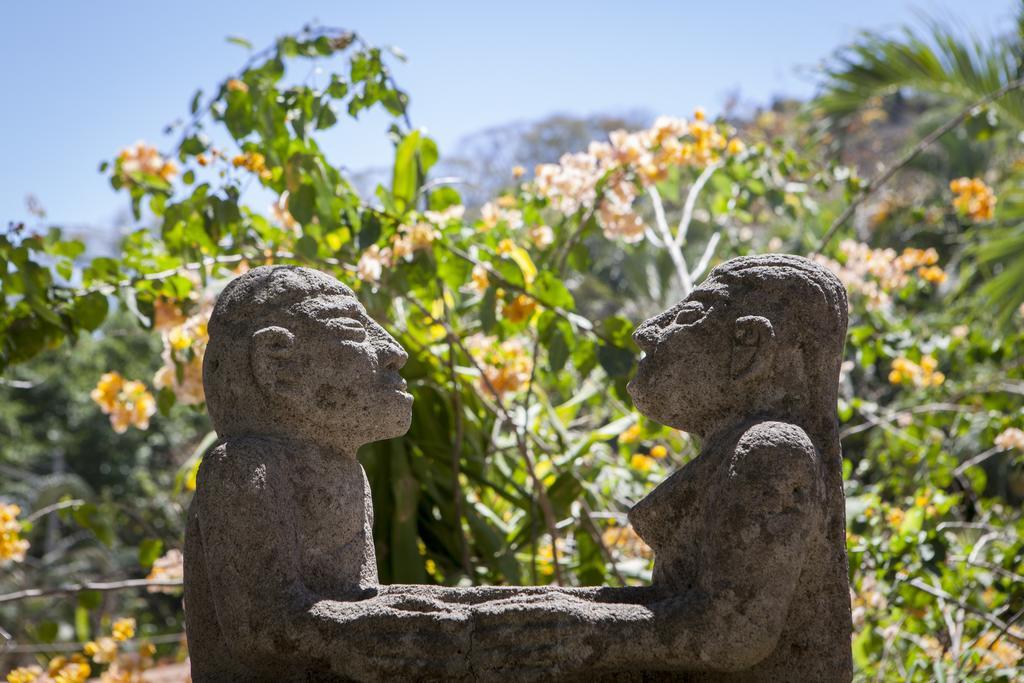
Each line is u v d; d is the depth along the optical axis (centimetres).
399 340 353
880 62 623
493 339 394
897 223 753
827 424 185
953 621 360
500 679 169
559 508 359
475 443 361
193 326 335
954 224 768
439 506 348
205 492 185
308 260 336
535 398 414
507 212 396
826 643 178
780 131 994
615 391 349
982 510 417
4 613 781
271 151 352
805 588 179
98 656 364
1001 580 374
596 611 172
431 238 339
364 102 372
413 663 170
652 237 436
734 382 186
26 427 1230
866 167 996
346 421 197
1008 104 596
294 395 194
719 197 464
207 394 204
